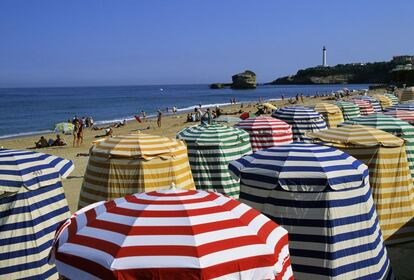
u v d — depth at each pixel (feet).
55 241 11.51
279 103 200.13
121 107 246.06
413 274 22.68
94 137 97.91
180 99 334.65
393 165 25.40
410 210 25.79
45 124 153.28
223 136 32.12
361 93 248.93
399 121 31.89
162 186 24.44
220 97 358.02
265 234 11.17
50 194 21.04
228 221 11.17
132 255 9.95
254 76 558.15
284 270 11.17
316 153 19.19
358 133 26.00
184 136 32.76
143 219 11.02
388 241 25.41
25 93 497.46
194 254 9.94
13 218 19.62
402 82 355.77
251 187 19.20
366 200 18.51
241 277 10.02
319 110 55.06
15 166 20.12
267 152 20.11
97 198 24.57
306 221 17.97
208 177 31.58
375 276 18.25
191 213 11.26
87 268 10.14
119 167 24.21
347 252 17.90
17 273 19.63
